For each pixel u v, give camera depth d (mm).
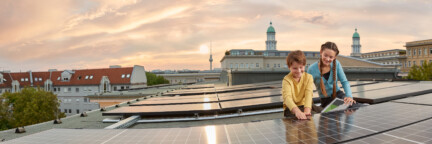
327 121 2477
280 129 2234
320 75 4402
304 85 3547
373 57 113688
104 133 2547
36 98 44438
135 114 6551
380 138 1823
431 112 2713
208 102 7875
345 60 30516
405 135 1863
